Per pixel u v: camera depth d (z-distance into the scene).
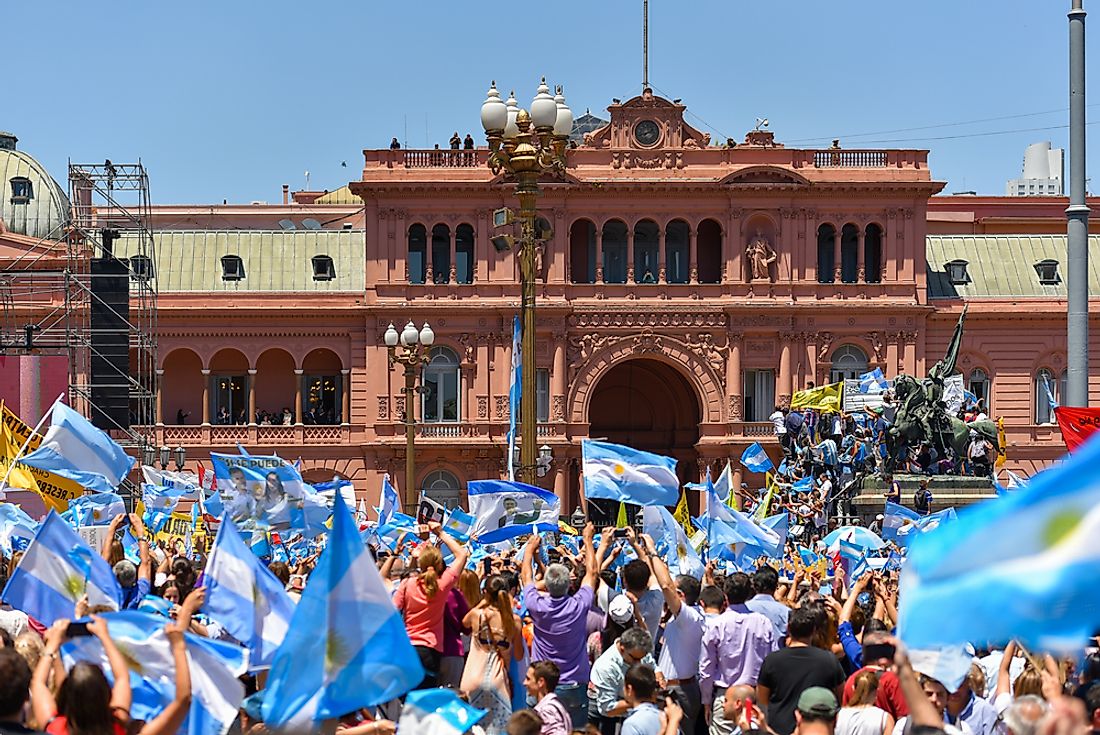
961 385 75.94
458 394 106.56
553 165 43.12
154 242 113.25
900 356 106.94
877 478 72.69
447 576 23.62
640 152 106.38
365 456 106.94
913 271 106.75
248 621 18.48
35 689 15.46
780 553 38.72
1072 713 10.59
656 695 19.73
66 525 21.27
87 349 88.06
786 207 106.31
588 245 108.00
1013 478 54.88
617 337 106.12
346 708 15.38
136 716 16.50
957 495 71.94
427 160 106.25
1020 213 129.00
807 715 16.53
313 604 15.46
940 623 10.27
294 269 112.19
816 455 73.94
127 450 85.12
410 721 16.62
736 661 22.98
